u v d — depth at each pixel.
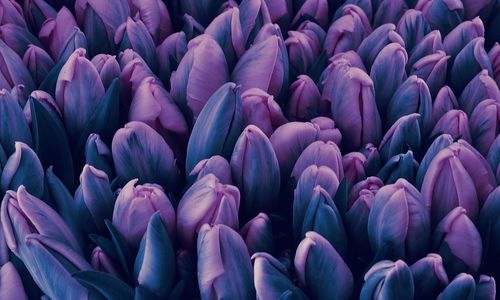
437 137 0.87
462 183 0.83
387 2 1.05
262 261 0.78
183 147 0.92
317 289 0.81
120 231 0.83
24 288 0.85
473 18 1.06
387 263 0.78
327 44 1.01
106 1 0.97
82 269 0.80
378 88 0.95
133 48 0.96
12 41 0.98
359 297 0.81
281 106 0.94
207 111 0.86
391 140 0.89
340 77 0.91
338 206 0.83
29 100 0.89
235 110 0.86
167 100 0.90
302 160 0.87
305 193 0.84
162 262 0.80
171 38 0.98
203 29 1.01
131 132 0.85
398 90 0.92
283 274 0.79
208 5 1.03
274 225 0.87
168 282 0.81
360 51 0.99
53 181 0.85
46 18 1.03
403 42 0.97
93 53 0.99
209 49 0.90
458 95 0.98
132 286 0.83
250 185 0.85
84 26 0.99
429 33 1.00
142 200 0.82
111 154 0.88
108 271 0.82
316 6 1.04
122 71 0.92
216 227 0.78
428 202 0.84
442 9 1.03
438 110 0.93
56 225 0.82
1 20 1.00
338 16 1.04
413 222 0.81
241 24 0.98
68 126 0.91
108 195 0.85
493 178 0.86
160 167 0.88
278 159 0.89
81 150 0.90
